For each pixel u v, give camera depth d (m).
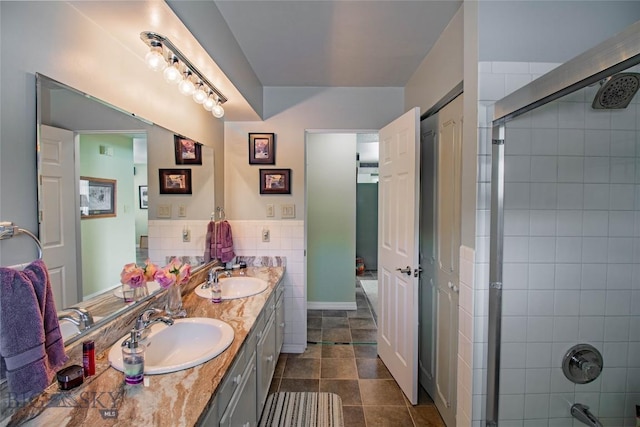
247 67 2.30
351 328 3.54
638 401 1.44
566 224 1.42
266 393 2.09
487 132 1.40
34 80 0.98
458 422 1.56
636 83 1.25
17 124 0.93
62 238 1.10
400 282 2.37
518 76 1.40
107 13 1.19
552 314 1.43
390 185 2.54
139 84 1.59
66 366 1.07
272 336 2.28
